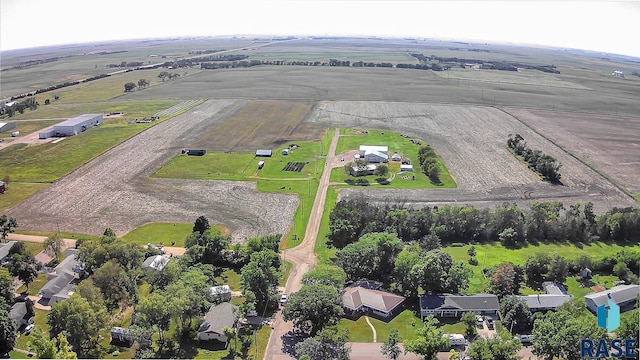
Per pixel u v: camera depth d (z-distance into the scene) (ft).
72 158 548.72
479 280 311.47
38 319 265.34
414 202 430.61
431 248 338.34
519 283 308.81
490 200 437.58
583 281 312.50
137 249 313.12
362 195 426.10
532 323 258.98
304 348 222.69
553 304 273.54
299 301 253.65
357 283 297.74
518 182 484.33
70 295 270.87
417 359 234.79
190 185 471.62
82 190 457.27
